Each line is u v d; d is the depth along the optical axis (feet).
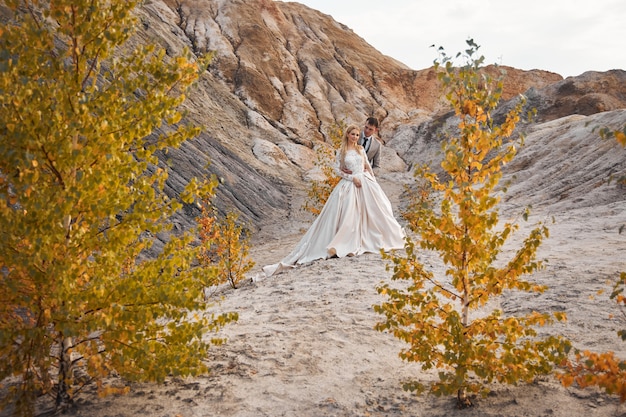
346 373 15.39
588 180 63.41
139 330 13.25
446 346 13.12
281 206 93.50
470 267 13.76
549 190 64.64
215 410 13.38
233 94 171.12
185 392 14.33
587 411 12.03
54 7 13.14
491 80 13.38
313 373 15.39
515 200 67.87
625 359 13.89
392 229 32.42
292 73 198.70
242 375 15.29
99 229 13.93
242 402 13.75
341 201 32.30
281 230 72.79
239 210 76.38
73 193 12.15
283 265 32.09
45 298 12.44
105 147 13.14
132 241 14.19
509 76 255.29
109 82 14.28
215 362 16.25
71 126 12.19
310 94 191.42
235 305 24.17
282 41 220.23
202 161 82.43
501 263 27.04
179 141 14.15
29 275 12.23
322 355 16.61
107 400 13.91
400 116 198.29
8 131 12.16
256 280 31.35
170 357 13.06
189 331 13.48
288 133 161.17
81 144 12.97
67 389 13.51
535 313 13.08
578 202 52.60
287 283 27.02
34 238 12.11
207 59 14.29
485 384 14.03
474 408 12.92
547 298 20.17
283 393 14.23
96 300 12.80
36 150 12.37
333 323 19.48
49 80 13.25
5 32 12.91
